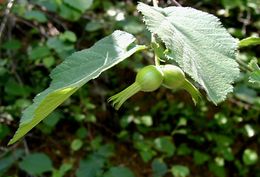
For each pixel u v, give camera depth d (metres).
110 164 0.72
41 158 0.64
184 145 0.84
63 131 0.81
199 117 0.85
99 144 0.73
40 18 0.66
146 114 0.86
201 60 0.17
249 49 0.84
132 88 0.20
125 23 0.69
